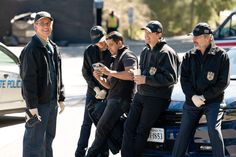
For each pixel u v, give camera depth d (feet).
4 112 49.34
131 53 32.55
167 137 31.37
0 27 140.87
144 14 166.40
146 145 32.07
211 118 29.30
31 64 28.94
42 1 141.18
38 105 29.71
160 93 31.01
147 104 31.12
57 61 30.83
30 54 29.01
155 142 31.76
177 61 31.58
